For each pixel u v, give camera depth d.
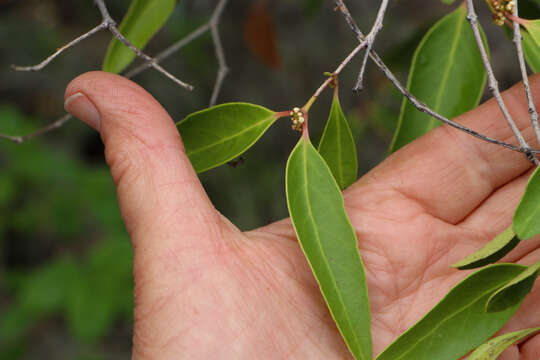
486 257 0.35
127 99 0.39
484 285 0.36
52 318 0.80
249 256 0.40
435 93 0.41
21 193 0.74
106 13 0.37
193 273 0.38
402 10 0.83
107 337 0.79
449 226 0.42
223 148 0.39
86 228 0.84
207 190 0.78
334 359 0.40
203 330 0.38
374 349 0.41
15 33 0.80
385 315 0.41
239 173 0.78
